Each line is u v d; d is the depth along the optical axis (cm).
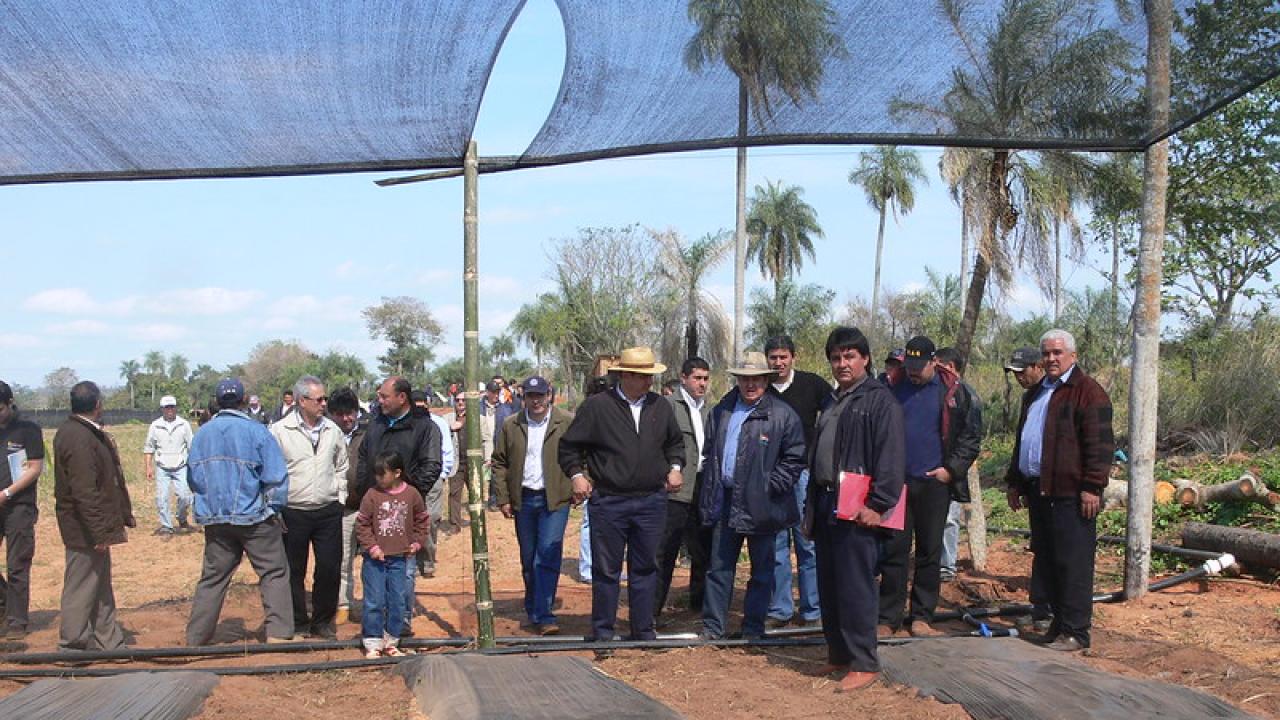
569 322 3656
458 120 550
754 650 673
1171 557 934
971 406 729
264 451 708
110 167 552
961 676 571
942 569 900
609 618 686
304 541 757
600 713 504
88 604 696
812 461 611
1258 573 873
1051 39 504
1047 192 1106
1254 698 536
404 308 8056
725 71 515
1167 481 1158
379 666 634
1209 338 1662
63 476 688
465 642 686
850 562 586
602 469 680
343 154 563
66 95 502
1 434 778
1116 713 501
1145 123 530
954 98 522
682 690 580
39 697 555
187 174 563
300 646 677
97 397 702
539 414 785
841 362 600
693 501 808
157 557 1256
